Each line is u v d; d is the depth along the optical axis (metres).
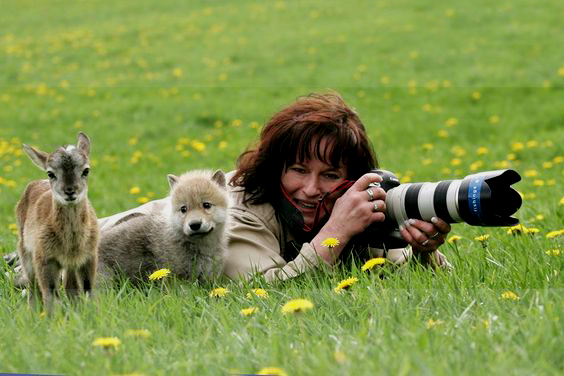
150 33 60.22
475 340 7.00
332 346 7.27
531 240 11.93
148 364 7.05
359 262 11.09
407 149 32.88
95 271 10.38
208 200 11.42
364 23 59.59
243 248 11.48
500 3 62.38
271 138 11.27
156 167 29.98
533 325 7.25
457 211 10.17
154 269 11.80
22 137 36.94
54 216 9.88
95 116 40.91
